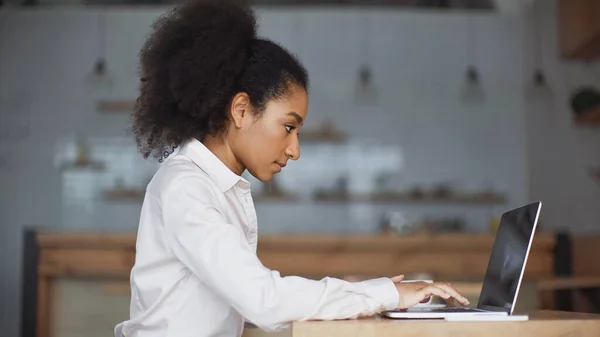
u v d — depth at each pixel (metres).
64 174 6.95
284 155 1.34
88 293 4.39
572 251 4.66
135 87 7.04
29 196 6.91
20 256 6.85
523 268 1.25
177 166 1.30
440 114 7.13
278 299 1.14
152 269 1.28
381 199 6.90
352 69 7.15
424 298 1.23
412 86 7.15
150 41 1.41
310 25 7.18
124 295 4.38
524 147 7.09
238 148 1.33
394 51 7.18
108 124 6.99
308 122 7.09
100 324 4.37
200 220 1.21
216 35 1.32
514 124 7.12
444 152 7.10
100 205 6.93
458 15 7.21
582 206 6.59
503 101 7.13
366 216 7.03
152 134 1.42
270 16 7.17
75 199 6.93
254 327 1.84
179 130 1.33
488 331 1.15
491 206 7.03
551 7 6.79
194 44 1.32
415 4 7.21
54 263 4.38
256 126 1.31
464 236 4.57
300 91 1.33
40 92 7.00
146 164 6.97
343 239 4.52
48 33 7.06
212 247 1.18
